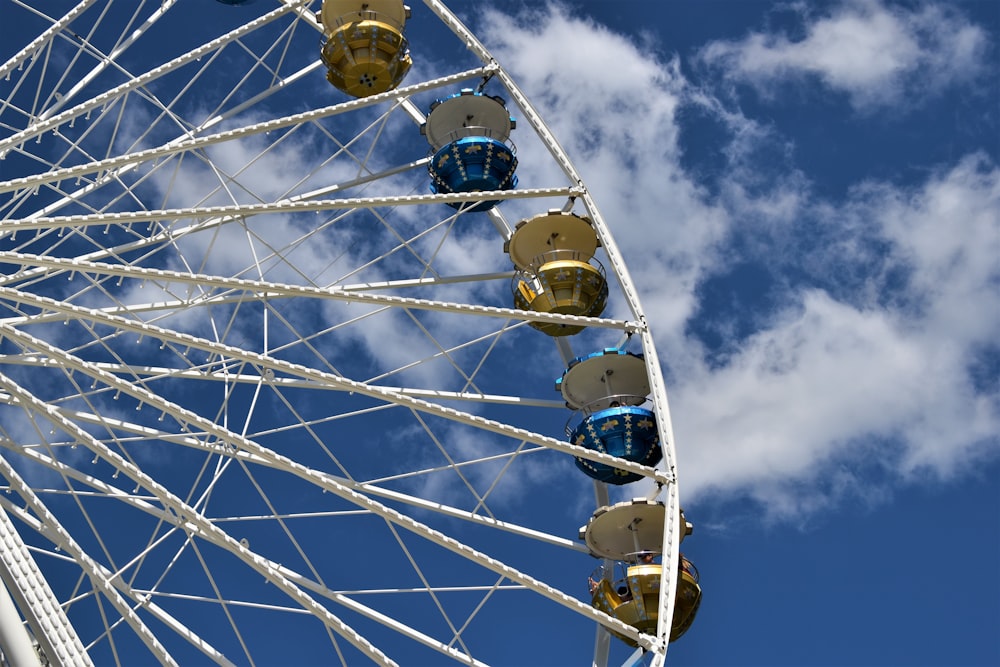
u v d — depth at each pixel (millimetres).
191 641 20125
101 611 17156
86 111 22297
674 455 22125
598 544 23531
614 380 25406
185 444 21484
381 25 27891
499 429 20672
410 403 20078
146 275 19672
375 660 17875
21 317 22219
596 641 23484
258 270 22375
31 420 17891
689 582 23234
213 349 19125
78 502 18188
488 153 27562
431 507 22422
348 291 20812
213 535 17750
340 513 22234
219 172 22484
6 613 14523
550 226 26703
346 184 26172
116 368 22031
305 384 22797
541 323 25969
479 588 21219
